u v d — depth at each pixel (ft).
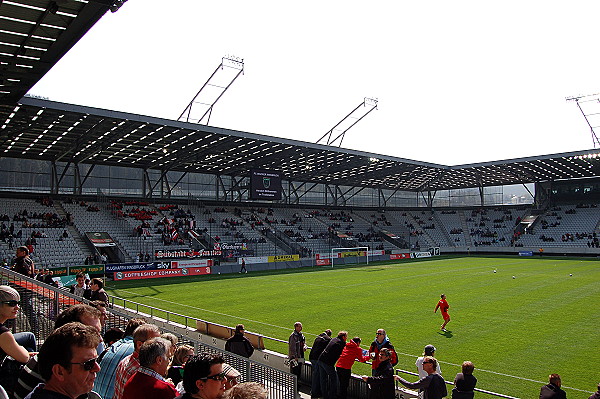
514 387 35.96
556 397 24.76
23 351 13.74
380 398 27.27
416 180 226.38
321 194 220.23
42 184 140.36
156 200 163.32
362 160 164.55
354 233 209.97
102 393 16.21
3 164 133.69
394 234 222.48
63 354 8.99
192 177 175.01
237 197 188.34
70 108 91.09
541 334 53.11
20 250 41.88
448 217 255.09
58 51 63.93
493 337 52.01
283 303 77.71
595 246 192.03
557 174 208.95
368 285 101.71
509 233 228.22
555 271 128.36
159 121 104.78
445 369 40.78
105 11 53.31
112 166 154.92
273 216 193.88
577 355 44.52
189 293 90.89
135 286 102.73
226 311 70.64
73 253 123.75
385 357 27.91
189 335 50.14
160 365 13.08
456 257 199.00
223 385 10.86
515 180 231.50
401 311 69.10
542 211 229.45
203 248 144.56
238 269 138.51
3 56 64.64
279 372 27.04
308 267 153.89
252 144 132.26
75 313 13.96
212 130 115.24
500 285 98.43
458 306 72.74
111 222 143.23
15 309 13.99
